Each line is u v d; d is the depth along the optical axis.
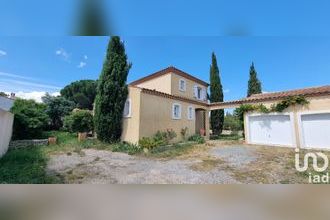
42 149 12.26
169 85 19.58
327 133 12.92
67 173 7.37
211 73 26.77
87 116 18.98
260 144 15.77
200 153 11.79
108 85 14.88
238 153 11.77
